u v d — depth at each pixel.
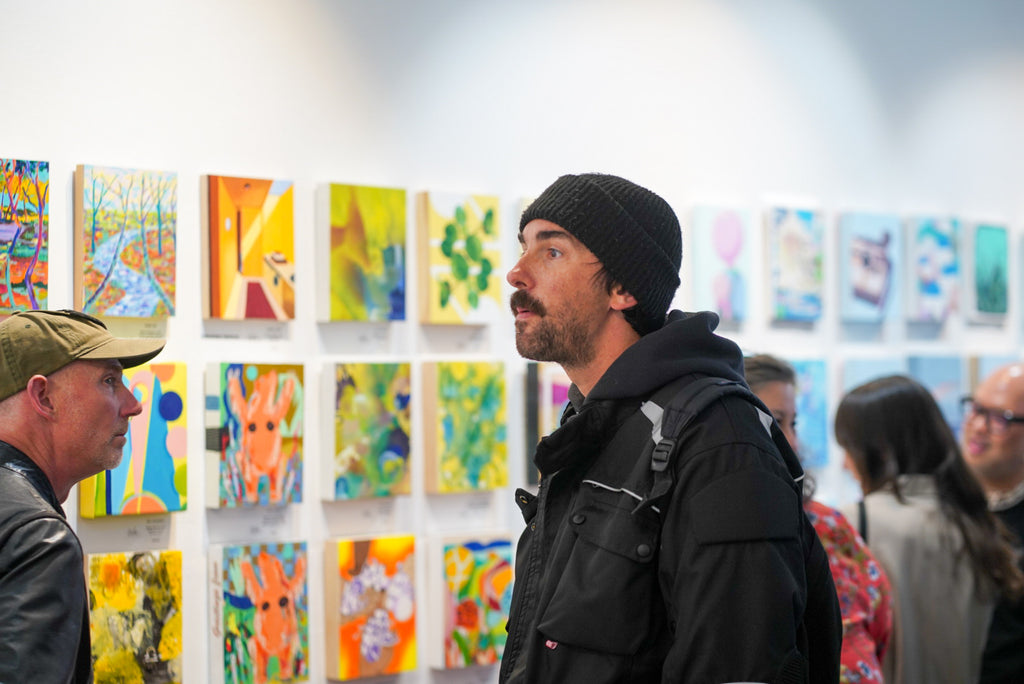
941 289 4.20
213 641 2.86
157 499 2.76
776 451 1.71
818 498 3.90
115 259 2.73
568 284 1.85
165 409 2.78
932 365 4.15
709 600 1.58
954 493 2.90
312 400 3.06
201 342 2.90
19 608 1.84
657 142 3.66
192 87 2.92
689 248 3.68
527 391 3.37
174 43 2.90
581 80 3.53
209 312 2.87
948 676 2.86
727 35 3.81
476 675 3.28
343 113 3.14
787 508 1.65
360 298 3.07
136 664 2.71
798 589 1.62
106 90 2.80
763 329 3.83
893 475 2.94
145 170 2.79
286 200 2.98
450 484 3.19
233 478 2.87
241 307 2.91
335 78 3.13
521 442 3.39
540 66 3.46
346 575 3.00
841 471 3.97
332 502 3.08
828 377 3.98
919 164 4.24
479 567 3.21
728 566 1.59
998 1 4.46
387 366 3.11
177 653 2.77
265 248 2.94
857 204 4.08
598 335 1.88
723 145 3.79
